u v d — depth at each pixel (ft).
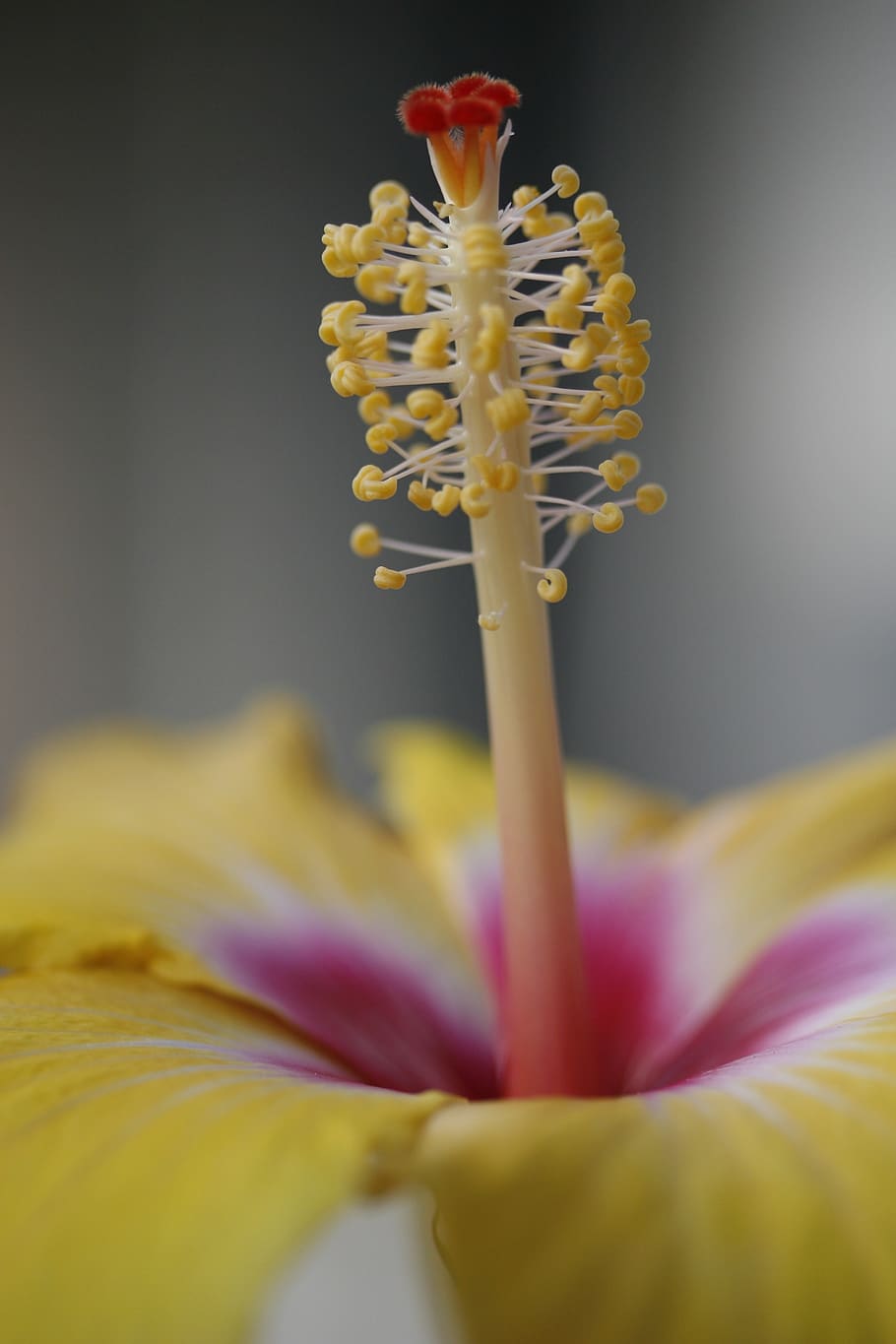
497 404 0.80
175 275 1.39
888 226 1.23
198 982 0.84
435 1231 0.74
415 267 0.80
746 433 1.35
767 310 1.31
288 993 0.86
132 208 1.37
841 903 0.88
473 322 0.82
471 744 1.03
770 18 1.26
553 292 0.86
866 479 1.30
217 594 1.45
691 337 1.34
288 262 1.38
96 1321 0.70
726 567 1.39
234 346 1.40
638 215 1.33
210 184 1.37
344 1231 0.96
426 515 1.44
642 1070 0.85
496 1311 0.71
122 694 1.46
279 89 1.36
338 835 0.93
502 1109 0.74
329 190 1.37
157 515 1.43
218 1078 0.76
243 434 1.42
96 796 0.97
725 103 1.29
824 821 0.92
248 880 0.90
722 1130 0.74
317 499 1.43
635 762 1.46
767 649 1.39
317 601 1.45
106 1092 0.75
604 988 0.88
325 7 1.34
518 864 0.82
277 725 1.01
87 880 0.88
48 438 1.40
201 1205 0.71
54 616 1.43
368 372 0.82
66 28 1.34
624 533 1.42
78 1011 0.80
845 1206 0.72
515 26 1.33
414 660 1.46
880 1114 0.74
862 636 1.33
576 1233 0.72
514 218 0.83
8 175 1.35
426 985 0.88
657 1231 0.72
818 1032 0.80
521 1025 0.82
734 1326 0.71
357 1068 0.84
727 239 1.31
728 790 1.43
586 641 1.46
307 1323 0.95
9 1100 0.75
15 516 1.40
